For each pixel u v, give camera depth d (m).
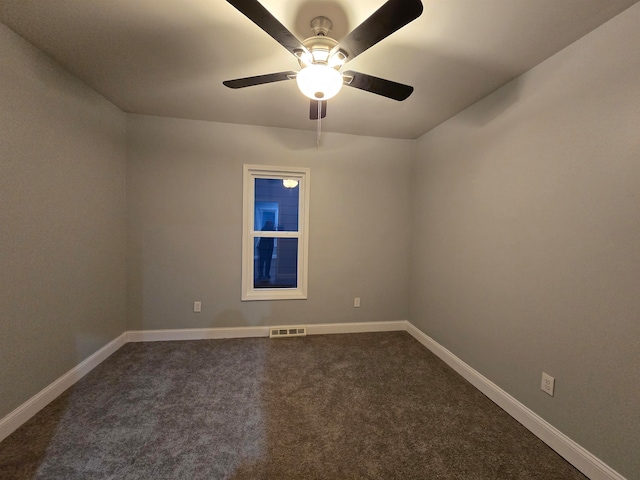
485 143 2.15
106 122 2.42
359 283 3.27
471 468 1.44
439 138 2.78
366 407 1.92
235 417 1.78
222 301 3.00
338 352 2.75
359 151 3.19
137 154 2.75
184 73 1.96
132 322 2.84
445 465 1.46
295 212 3.20
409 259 3.33
